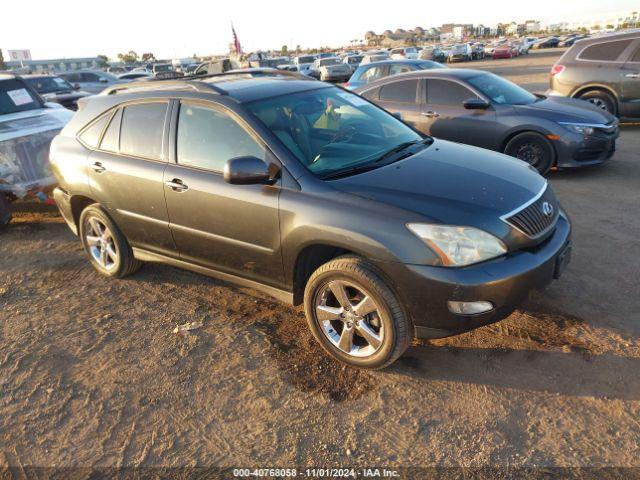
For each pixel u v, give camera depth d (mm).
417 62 11211
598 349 3166
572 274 4094
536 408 2771
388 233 2809
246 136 3447
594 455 2449
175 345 3627
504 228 2857
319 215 3027
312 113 3777
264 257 3406
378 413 2842
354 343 3229
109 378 3326
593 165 7012
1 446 2852
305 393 3047
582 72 9867
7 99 7332
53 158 4668
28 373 3453
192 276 4680
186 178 3658
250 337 3643
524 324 3482
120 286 4609
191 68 39750
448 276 2715
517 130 6793
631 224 5031
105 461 2688
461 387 2975
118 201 4188
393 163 3445
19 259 5441
